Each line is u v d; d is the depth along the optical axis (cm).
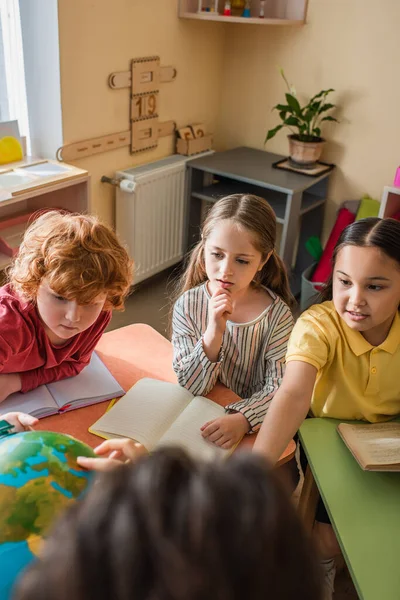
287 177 296
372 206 301
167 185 311
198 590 26
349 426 127
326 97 308
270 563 27
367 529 104
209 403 128
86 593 27
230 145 359
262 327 143
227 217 136
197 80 329
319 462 119
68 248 107
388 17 275
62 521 30
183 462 30
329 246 303
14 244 236
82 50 253
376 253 112
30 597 29
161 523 27
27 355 122
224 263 136
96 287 108
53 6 234
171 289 329
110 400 128
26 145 269
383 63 285
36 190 225
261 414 124
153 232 314
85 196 250
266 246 139
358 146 308
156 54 294
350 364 131
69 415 122
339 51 296
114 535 27
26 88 256
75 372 133
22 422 101
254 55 326
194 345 145
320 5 293
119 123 288
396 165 300
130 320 296
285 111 298
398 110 289
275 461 108
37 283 109
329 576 147
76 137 267
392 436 123
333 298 125
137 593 26
